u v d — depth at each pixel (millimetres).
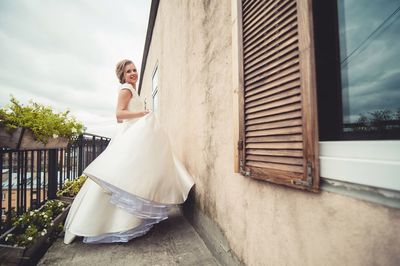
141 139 2248
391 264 655
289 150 1020
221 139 1904
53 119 2215
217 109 1985
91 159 4652
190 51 2910
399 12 787
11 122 1777
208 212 2207
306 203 974
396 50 788
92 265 1820
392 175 652
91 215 2100
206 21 2287
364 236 729
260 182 1333
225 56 1815
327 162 858
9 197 1978
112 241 2236
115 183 1984
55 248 2100
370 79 846
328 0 1003
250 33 1339
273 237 1203
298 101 973
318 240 907
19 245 1699
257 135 1254
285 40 1053
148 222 2471
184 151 3215
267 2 1191
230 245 1709
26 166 2311
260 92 1235
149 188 2088
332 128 947
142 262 1879
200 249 2121
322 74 977
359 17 892
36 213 2109
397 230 642
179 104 3551
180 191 2406
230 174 1733
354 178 756
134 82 2689
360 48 886
